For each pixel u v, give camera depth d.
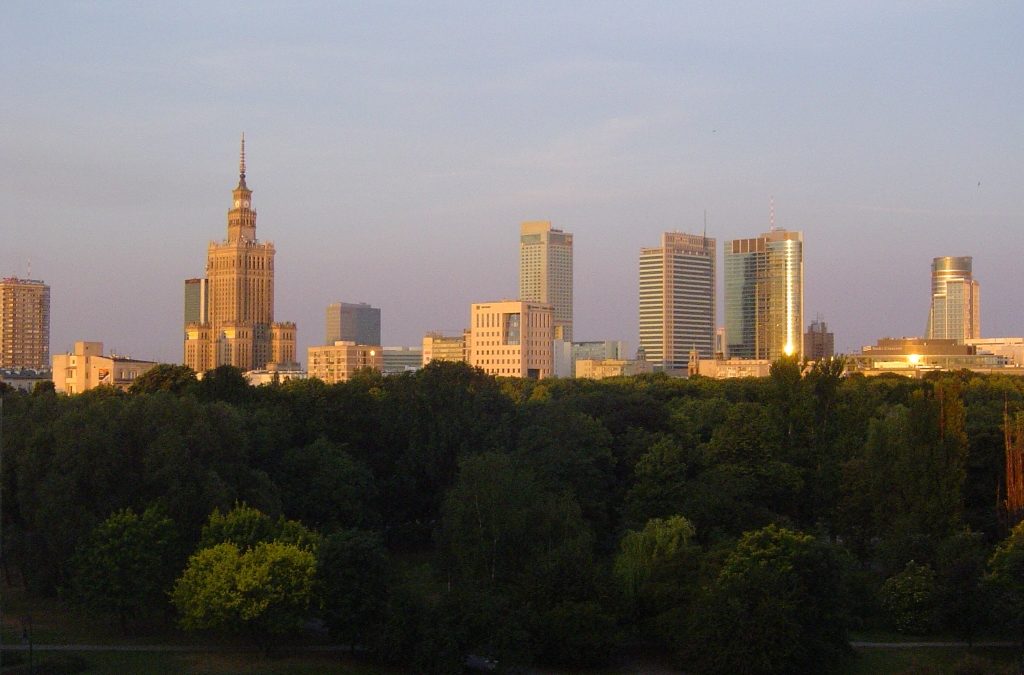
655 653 157.25
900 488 189.50
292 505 197.00
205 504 163.38
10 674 133.12
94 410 181.75
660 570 162.00
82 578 150.38
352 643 147.75
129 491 165.88
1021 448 192.88
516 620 147.75
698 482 199.25
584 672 149.25
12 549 166.38
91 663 140.12
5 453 177.00
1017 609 153.12
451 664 141.38
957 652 156.25
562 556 159.12
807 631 147.38
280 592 141.75
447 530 170.88
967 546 168.38
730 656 144.00
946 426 186.62
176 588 147.62
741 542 160.38
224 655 145.38
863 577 173.75
